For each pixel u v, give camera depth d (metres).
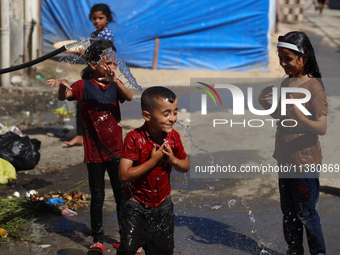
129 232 3.24
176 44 13.55
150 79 12.55
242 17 13.34
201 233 4.42
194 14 13.34
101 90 3.88
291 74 3.52
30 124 8.35
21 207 4.86
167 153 3.02
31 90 10.85
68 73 12.05
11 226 4.46
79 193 5.34
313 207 3.59
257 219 4.72
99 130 3.88
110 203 5.14
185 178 5.91
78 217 4.78
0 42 10.60
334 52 15.94
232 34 13.49
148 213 3.25
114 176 4.00
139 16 13.30
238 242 4.24
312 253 3.68
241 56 13.60
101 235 4.01
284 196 3.73
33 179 5.82
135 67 13.67
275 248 4.12
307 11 25.39
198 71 13.59
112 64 3.80
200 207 5.04
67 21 13.07
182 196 5.36
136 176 3.05
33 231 4.43
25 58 11.99
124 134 7.60
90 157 3.92
